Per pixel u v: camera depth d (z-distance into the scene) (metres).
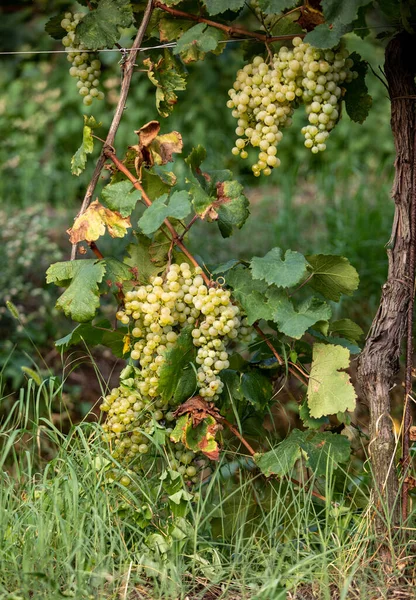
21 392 2.73
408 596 2.29
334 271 2.58
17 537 2.38
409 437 2.50
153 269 2.68
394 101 2.53
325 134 2.53
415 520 2.55
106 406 2.66
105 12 2.65
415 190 2.52
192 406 2.48
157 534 2.42
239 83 2.58
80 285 2.49
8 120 8.14
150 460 2.72
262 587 2.23
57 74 8.34
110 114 8.06
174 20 2.62
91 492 2.46
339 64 2.46
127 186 2.56
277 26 2.65
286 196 6.08
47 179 7.30
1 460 2.54
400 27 2.55
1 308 4.81
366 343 2.58
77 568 2.24
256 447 2.95
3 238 5.48
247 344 2.79
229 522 2.71
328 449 2.57
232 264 2.62
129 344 2.67
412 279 2.53
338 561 2.35
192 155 2.62
